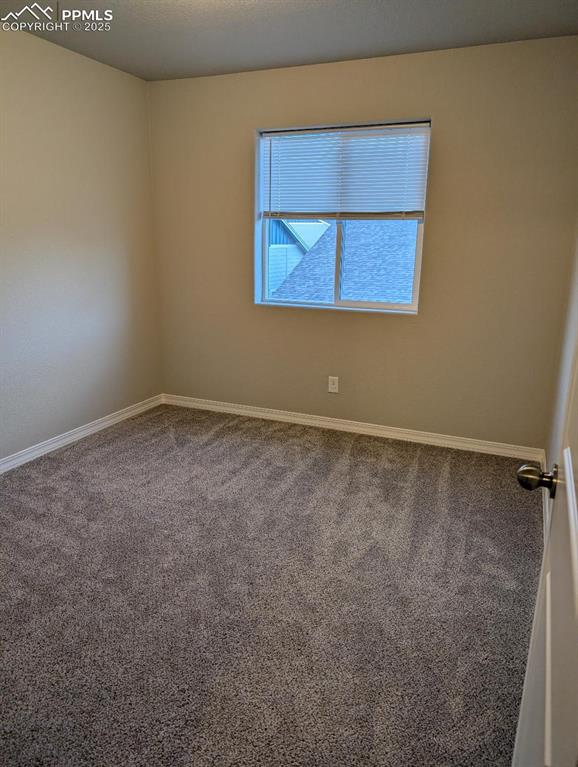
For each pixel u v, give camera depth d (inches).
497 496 112.9
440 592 81.6
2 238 113.8
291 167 141.3
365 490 114.7
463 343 132.7
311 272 147.9
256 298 153.0
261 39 113.8
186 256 158.1
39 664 66.4
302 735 57.6
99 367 145.9
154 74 141.3
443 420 139.7
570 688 22.6
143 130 150.4
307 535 96.8
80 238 133.9
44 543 92.7
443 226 127.7
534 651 44.8
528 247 121.7
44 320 126.9
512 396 131.3
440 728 58.6
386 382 143.3
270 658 68.1
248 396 161.8
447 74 119.8
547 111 114.1
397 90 124.6
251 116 139.6
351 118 130.3
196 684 63.9
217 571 85.7
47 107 119.6
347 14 100.6
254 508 106.3
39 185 120.6
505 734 57.9
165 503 107.6
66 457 129.6
